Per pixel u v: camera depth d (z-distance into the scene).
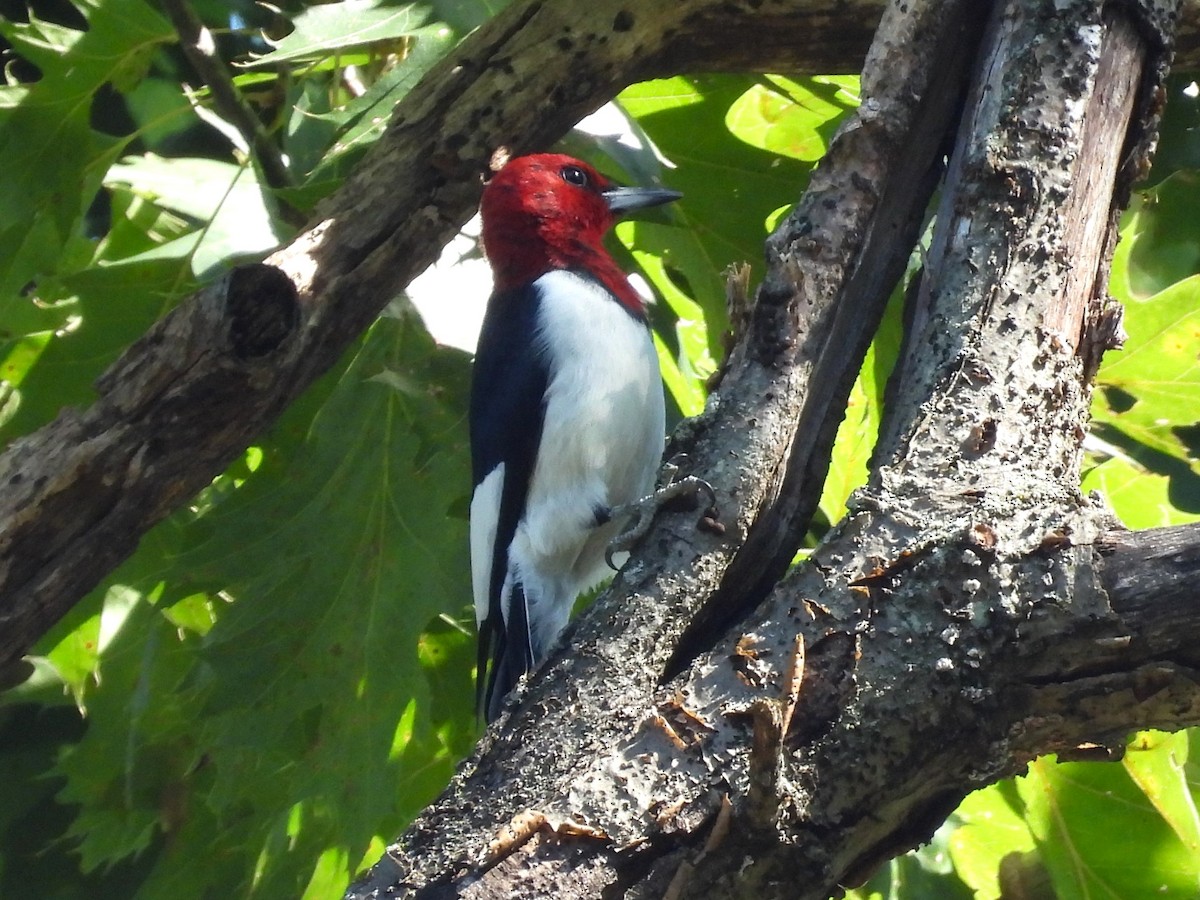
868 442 10.66
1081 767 8.94
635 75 8.53
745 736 5.10
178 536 10.40
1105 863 8.93
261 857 11.08
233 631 9.16
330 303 7.51
